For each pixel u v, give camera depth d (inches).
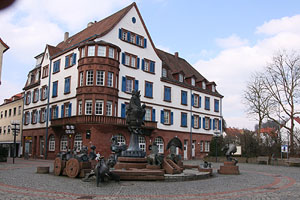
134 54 1464.1
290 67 1557.6
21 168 836.0
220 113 2087.8
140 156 690.2
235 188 501.7
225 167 787.4
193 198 392.8
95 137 1220.5
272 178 693.3
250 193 445.7
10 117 2026.3
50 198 371.9
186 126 1755.7
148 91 1521.9
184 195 416.5
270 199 392.5
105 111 1253.7
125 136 1331.2
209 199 387.2
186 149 1750.7
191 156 1761.8
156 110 1558.8
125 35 1438.2
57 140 1419.8
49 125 1518.2
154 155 655.8
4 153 1136.2
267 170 967.0
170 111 1647.4
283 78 1572.3
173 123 1664.6
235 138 1647.4
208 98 1984.5
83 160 613.3
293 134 1505.9
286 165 1249.4
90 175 543.8
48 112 1539.1
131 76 1430.9
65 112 1409.9
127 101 1392.7
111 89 1283.2
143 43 1521.9
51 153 1461.6
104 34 1332.4
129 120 713.6
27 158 1475.1
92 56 1278.3
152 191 447.2
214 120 2018.9
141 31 1524.4
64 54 1486.2
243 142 1514.5
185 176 603.8
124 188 471.2
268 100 1635.1
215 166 1141.1
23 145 1774.1
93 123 1218.6
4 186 468.8
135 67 1457.9
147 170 604.1
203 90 1932.8
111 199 374.3
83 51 1336.1
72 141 1310.3
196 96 1881.2
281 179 671.8
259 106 1665.8
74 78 1373.0
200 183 561.9
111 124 1250.6
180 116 1721.2
